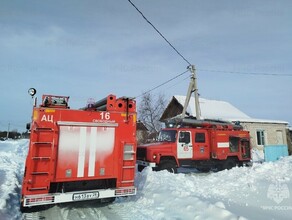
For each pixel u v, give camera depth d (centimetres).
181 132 1304
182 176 1030
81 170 586
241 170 1161
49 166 552
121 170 633
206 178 1045
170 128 1352
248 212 557
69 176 571
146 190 788
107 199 678
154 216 562
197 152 1327
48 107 580
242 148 1453
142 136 3488
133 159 655
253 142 2544
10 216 546
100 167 610
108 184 642
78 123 596
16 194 757
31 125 552
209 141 1385
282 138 2722
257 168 1116
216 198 692
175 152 1270
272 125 2688
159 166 1225
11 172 1128
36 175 540
